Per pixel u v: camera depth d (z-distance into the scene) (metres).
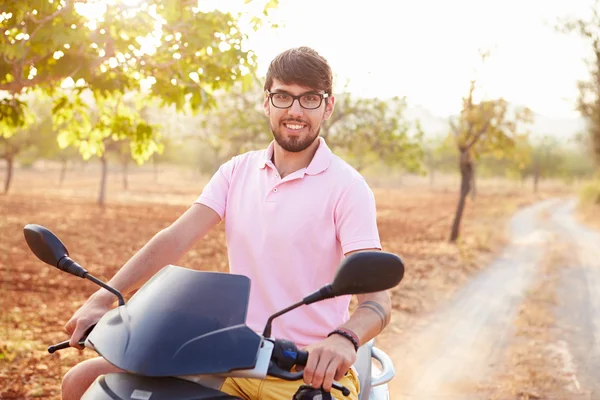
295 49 2.34
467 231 25.06
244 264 2.35
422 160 17.11
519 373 6.54
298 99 2.28
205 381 1.73
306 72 2.26
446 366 6.73
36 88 5.62
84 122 5.89
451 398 5.73
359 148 15.88
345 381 2.20
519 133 19.11
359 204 2.27
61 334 6.73
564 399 5.75
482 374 6.49
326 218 2.28
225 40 5.10
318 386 1.76
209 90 5.56
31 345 6.05
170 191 57.97
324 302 2.29
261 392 2.08
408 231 24.20
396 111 15.84
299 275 2.26
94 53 4.77
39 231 2.03
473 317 9.25
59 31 4.35
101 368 2.20
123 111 5.96
